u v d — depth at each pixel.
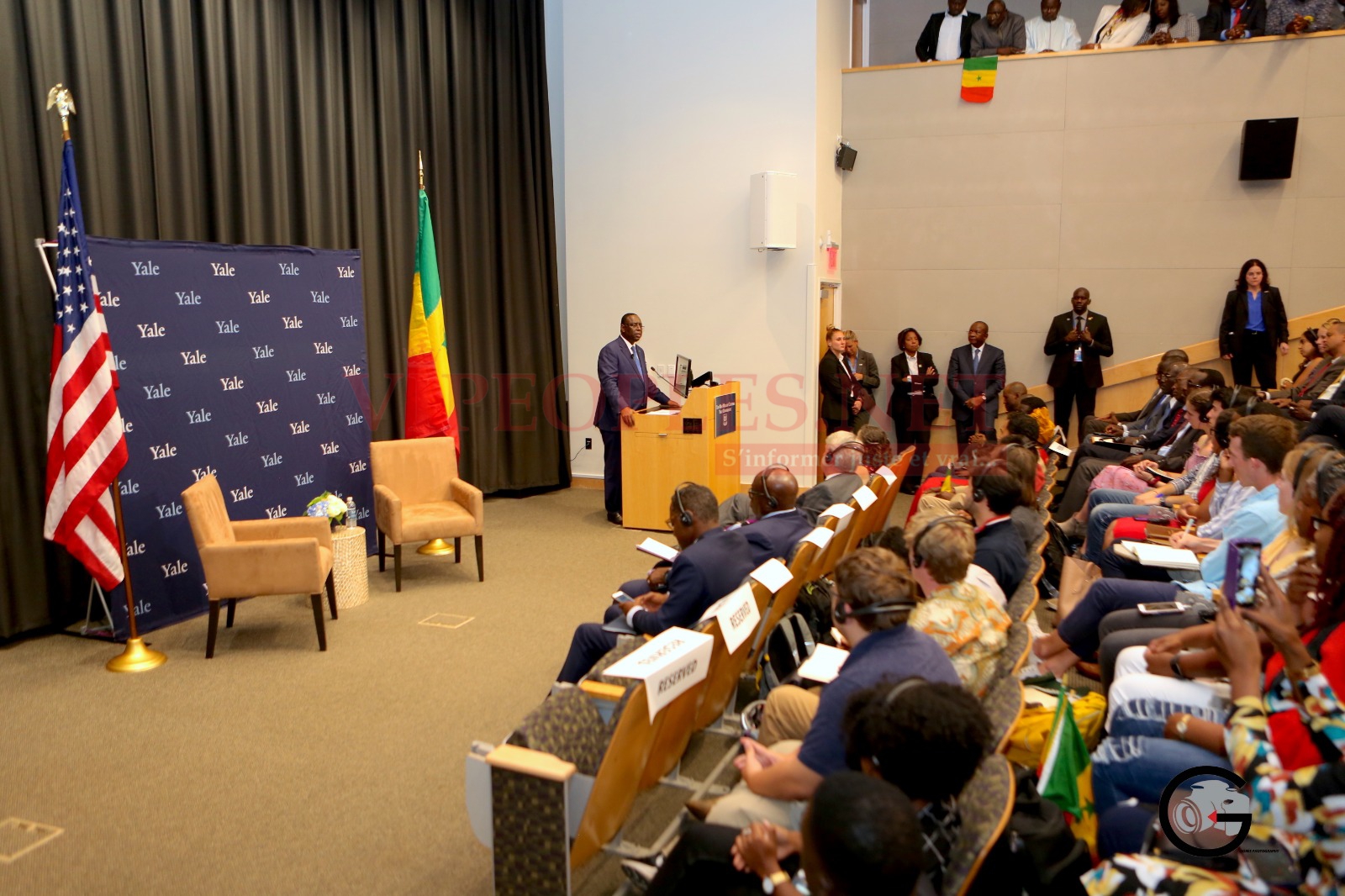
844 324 8.83
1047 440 6.52
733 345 7.93
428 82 7.22
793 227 7.44
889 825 1.23
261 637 4.64
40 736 3.55
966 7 9.23
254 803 3.05
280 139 6.05
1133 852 1.95
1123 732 2.45
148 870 2.68
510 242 8.04
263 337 5.32
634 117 7.98
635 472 6.83
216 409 5.04
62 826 2.92
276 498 5.44
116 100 4.98
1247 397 4.33
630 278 8.17
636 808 2.91
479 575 5.61
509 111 7.96
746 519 4.72
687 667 2.25
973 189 8.32
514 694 3.93
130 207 5.06
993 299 8.40
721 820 2.07
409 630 4.74
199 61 5.48
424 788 3.14
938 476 5.82
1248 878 1.61
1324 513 2.07
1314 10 7.45
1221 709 2.35
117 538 4.20
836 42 8.14
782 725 2.53
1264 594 1.87
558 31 8.33
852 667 1.99
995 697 2.13
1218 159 7.72
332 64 6.42
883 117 8.46
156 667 4.23
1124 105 7.89
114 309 4.50
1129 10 7.92
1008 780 1.57
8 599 4.51
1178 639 2.55
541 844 1.99
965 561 2.45
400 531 5.31
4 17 4.42
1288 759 1.62
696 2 7.68
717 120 7.73
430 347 6.37
